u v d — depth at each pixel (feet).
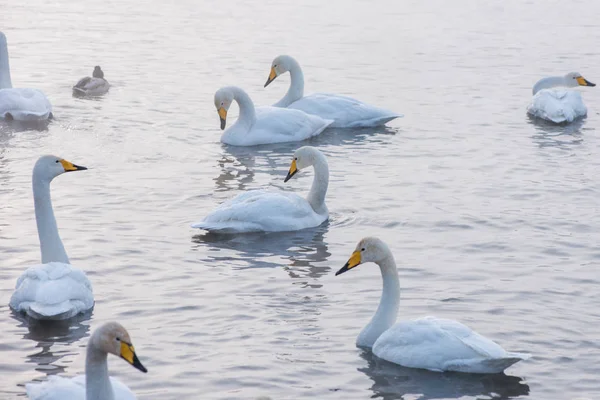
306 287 54.24
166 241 61.05
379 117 92.32
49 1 158.92
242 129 85.46
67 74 108.88
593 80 112.37
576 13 157.89
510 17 153.17
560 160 80.59
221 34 134.00
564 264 57.72
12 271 55.26
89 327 48.55
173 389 42.52
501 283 54.75
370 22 146.20
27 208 65.87
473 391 42.83
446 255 59.21
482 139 87.20
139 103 97.14
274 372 44.21
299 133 87.15
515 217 66.08
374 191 71.77
